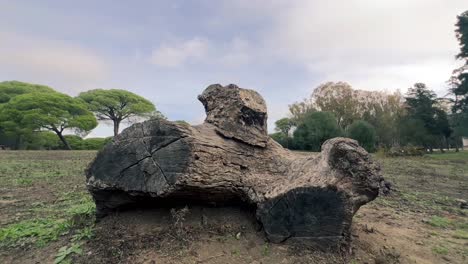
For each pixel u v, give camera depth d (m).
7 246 3.80
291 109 43.62
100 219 4.03
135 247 3.34
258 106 4.59
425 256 3.73
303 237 3.42
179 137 3.34
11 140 32.56
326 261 3.26
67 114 33.22
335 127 27.30
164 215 3.79
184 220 3.63
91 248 3.50
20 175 10.10
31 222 4.64
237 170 3.88
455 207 6.31
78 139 36.88
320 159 3.70
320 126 27.20
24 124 30.81
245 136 4.16
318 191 3.36
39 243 3.77
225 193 3.76
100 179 3.64
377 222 4.90
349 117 39.16
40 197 6.75
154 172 3.36
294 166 4.01
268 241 3.52
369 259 3.44
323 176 3.46
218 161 3.64
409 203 6.44
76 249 3.48
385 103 40.44
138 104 44.06
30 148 32.62
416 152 22.58
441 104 35.91
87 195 6.80
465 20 29.73
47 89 41.28
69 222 4.19
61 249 3.54
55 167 12.58
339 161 3.48
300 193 3.40
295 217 3.43
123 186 3.50
